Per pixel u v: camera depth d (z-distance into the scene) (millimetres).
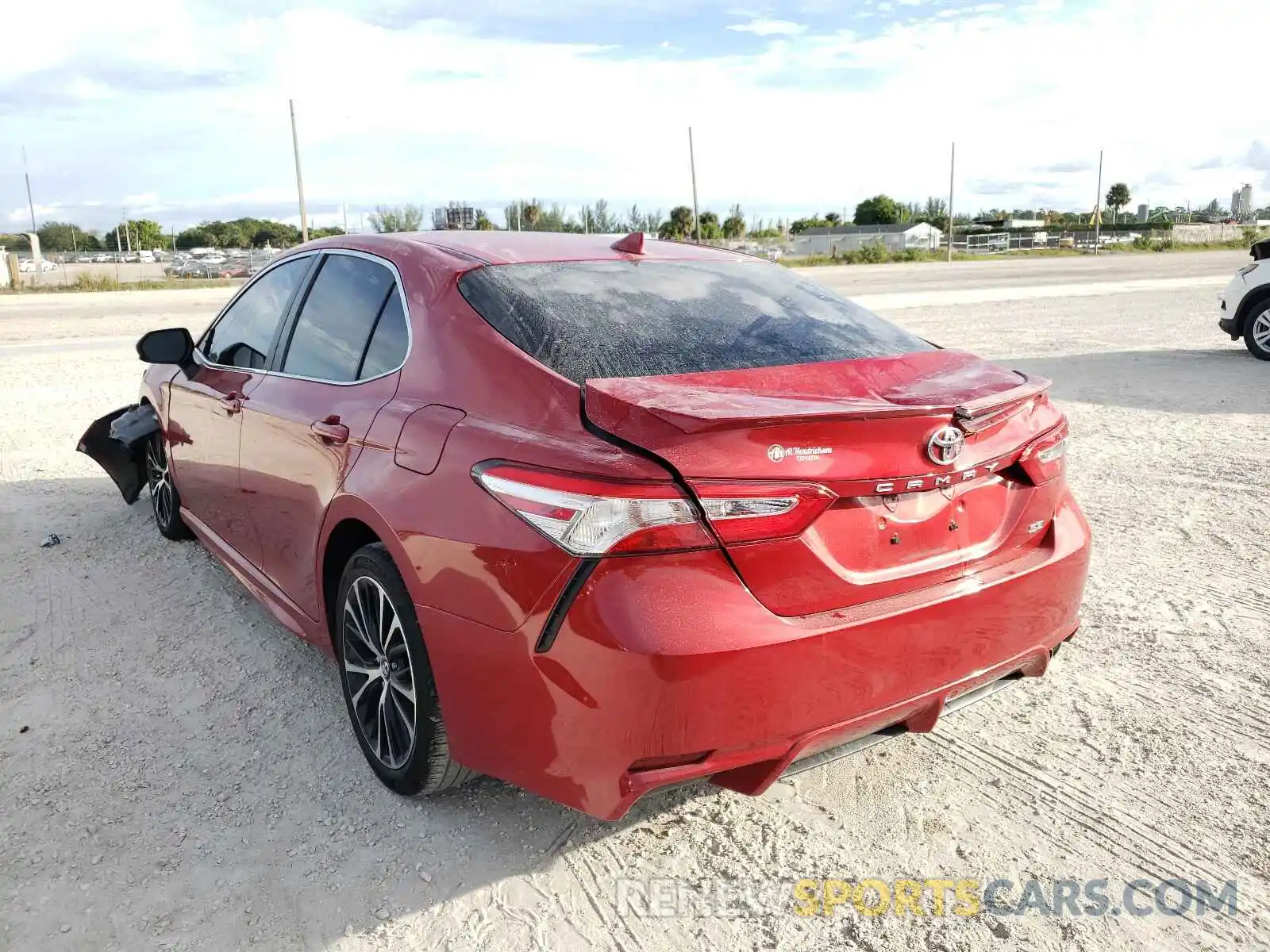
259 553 3721
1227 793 2855
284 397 3359
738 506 2135
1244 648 3791
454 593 2377
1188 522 5309
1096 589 4395
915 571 2432
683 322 2799
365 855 2605
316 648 3697
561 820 2771
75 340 14438
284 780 2965
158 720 3316
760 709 2170
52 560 4844
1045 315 17219
